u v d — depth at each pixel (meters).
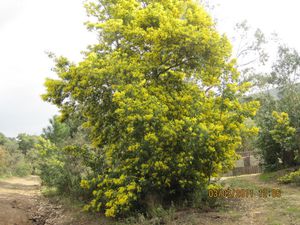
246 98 15.41
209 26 9.85
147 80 9.49
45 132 18.52
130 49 10.16
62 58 9.73
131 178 8.12
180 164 7.82
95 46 10.74
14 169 27.36
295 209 6.86
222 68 9.38
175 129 7.92
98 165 10.20
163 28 8.91
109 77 8.74
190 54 9.37
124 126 8.55
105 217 8.88
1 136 40.19
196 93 9.38
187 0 10.35
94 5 11.96
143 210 8.30
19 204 11.68
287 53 15.16
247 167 16.28
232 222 6.54
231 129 8.31
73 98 9.38
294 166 12.20
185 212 7.60
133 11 10.23
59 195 13.29
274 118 12.36
